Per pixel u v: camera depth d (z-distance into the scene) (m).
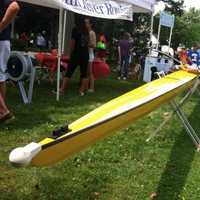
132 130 7.15
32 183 4.68
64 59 10.99
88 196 4.53
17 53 8.27
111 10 10.24
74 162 5.36
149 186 4.94
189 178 5.31
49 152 2.91
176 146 6.57
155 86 5.35
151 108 4.66
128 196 4.63
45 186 4.63
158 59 15.24
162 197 4.70
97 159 5.58
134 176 5.18
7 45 6.62
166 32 36.28
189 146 6.65
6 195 4.36
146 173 5.32
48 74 11.54
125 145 6.29
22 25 27.83
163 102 5.13
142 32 28.30
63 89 10.09
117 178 5.06
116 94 11.22
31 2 10.88
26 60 8.33
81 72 10.22
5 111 6.54
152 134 6.71
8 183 4.62
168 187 4.97
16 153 2.64
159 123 7.85
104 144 6.17
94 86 12.33
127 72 16.22
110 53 24.31
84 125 3.37
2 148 5.63
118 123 3.83
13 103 8.30
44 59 10.95
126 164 5.55
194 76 6.36
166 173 5.39
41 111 7.89
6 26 6.41
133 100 4.42
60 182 4.77
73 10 8.80
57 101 9.05
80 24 10.07
